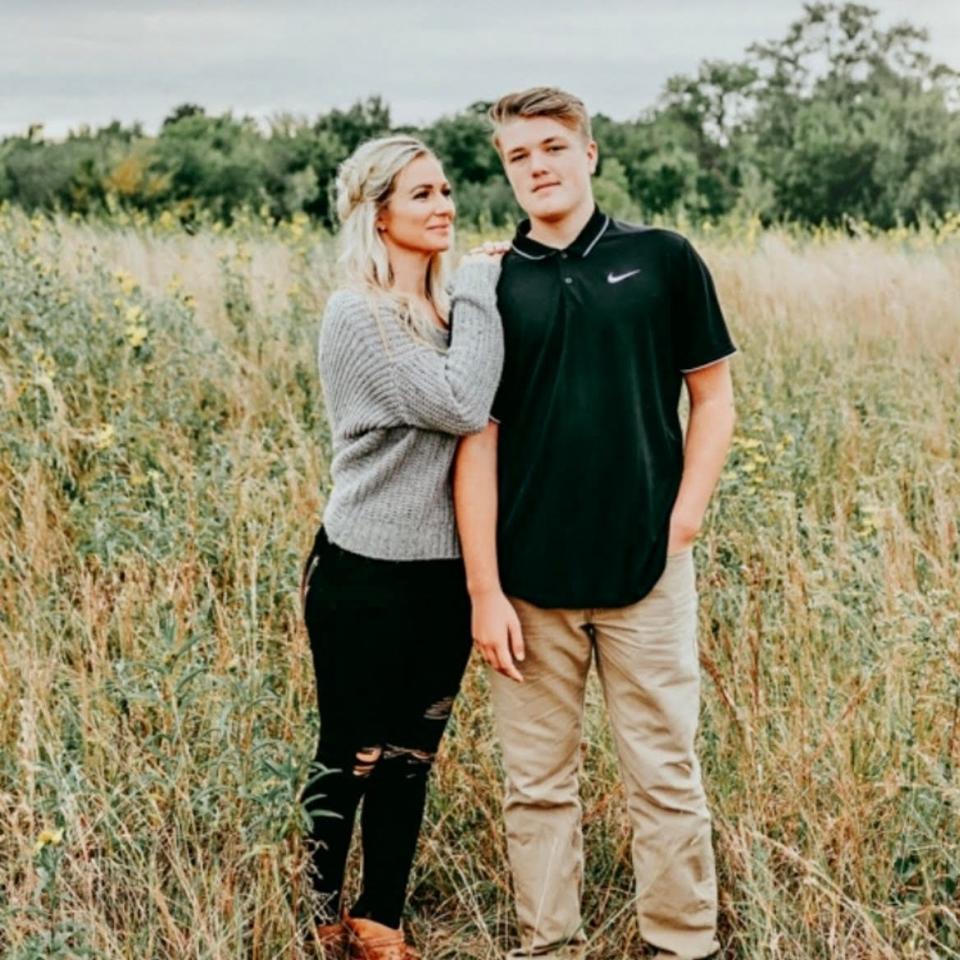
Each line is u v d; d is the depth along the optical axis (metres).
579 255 2.90
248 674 3.54
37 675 3.56
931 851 3.17
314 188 19.36
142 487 4.62
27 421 4.98
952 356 7.10
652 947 3.14
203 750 3.35
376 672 3.04
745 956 3.06
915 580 4.14
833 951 2.94
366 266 2.96
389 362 2.88
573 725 3.12
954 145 20.70
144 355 5.70
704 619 3.94
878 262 9.18
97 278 6.96
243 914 3.02
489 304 2.90
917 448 5.41
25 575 4.23
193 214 18.88
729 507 4.41
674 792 3.03
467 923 3.33
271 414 5.77
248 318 7.05
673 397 3.00
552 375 2.89
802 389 6.13
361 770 3.12
